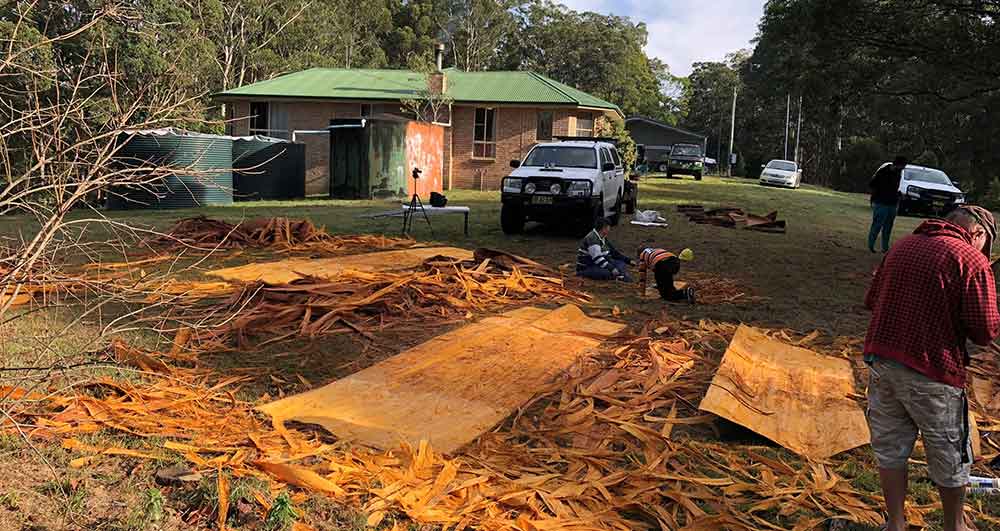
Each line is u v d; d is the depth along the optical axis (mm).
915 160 54812
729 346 6312
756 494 4039
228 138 21047
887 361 3395
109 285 4461
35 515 3338
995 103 29828
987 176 47000
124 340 6109
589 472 4203
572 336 6941
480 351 6328
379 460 4152
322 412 4848
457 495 3820
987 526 3807
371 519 3533
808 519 3793
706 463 4395
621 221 17359
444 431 4633
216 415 4754
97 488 3654
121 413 4586
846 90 14648
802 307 8969
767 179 36625
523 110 28578
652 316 8125
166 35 6672
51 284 4359
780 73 15102
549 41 67250
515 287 9070
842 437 4738
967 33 12594
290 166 24547
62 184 3553
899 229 18969
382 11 60625
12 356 5184
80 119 3766
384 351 6414
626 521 3678
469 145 28922
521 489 3932
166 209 19172
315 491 3762
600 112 30125
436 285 8578
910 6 13078
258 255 11195
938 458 3324
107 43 4523
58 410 4574
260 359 6086
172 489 3711
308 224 12820
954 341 3305
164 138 18844
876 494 4066
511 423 4910
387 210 19172
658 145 56500
